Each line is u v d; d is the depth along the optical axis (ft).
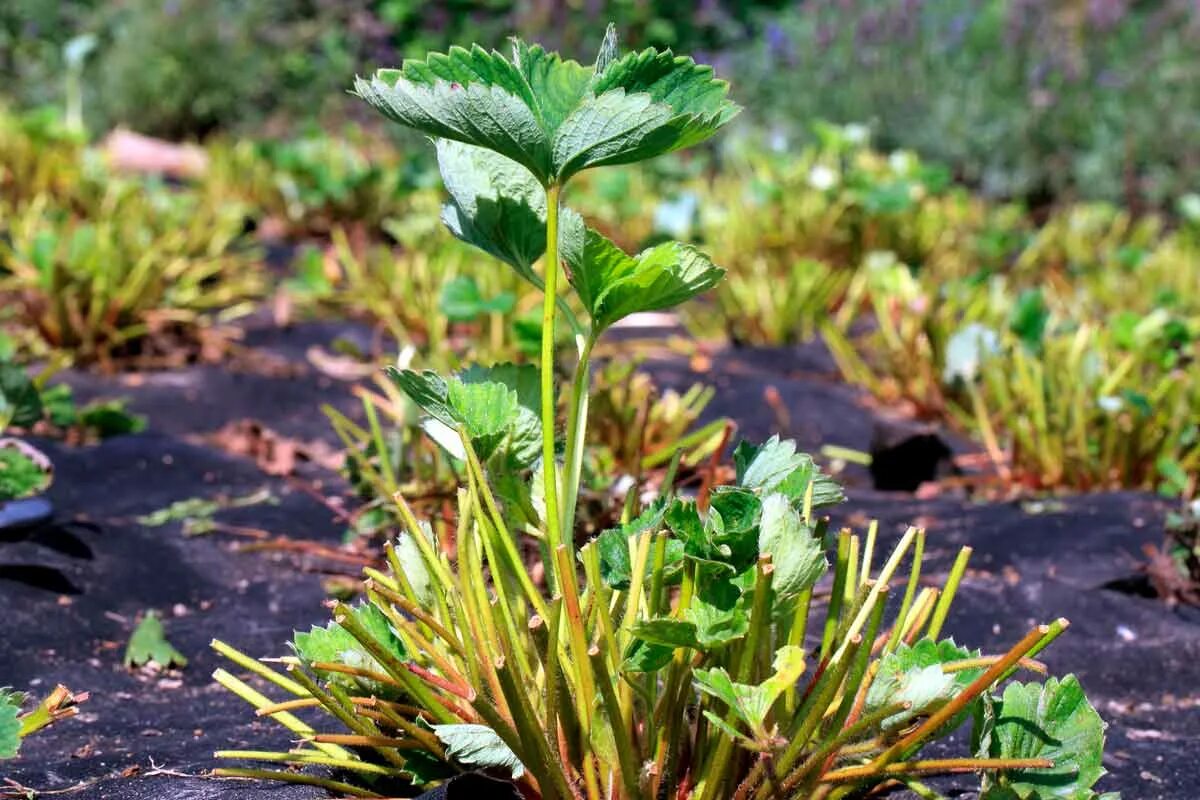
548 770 3.36
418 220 10.12
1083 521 5.49
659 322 9.54
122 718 4.17
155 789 3.72
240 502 5.66
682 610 3.47
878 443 6.30
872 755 3.55
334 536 5.39
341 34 18.62
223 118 17.16
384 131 16.47
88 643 4.58
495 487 3.60
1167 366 6.73
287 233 11.94
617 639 3.46
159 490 5.75
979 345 6.89
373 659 3.59
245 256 10.78
